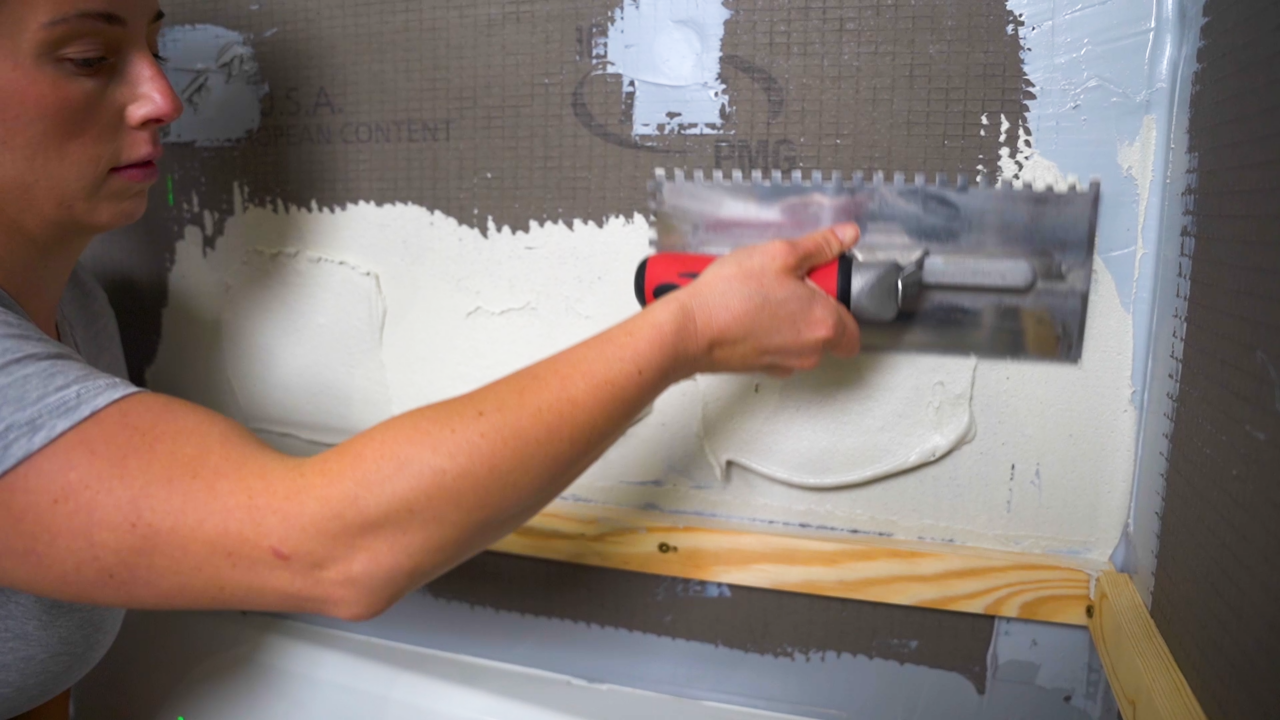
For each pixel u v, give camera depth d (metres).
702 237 0.73
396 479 0.44
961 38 0.64
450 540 0.46
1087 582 0.68
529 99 0.75
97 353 0.78
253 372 0.89
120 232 0.90
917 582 0.71
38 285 0.61
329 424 0.88
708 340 0.54
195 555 0.43
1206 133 0.55
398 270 0.82
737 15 0.68
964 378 0.70
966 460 0.71
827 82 0.67
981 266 0.66
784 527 0.77
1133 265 0.65
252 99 0.82
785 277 0.56
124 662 0.97
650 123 0.72
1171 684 0.53
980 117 0.65
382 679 0.85
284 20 0.80
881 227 0.69
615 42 0.71
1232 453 0.49
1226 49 0.52
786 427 0.75
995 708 0.75
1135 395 0.66
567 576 0.84
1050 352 0.67
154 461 0.43
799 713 0.80
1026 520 0.71
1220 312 0.52
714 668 0.81
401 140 0.79
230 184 0.85
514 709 0.80
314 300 0.85
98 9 0.49
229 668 0.91
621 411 0.50
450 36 0.76
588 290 0.77
